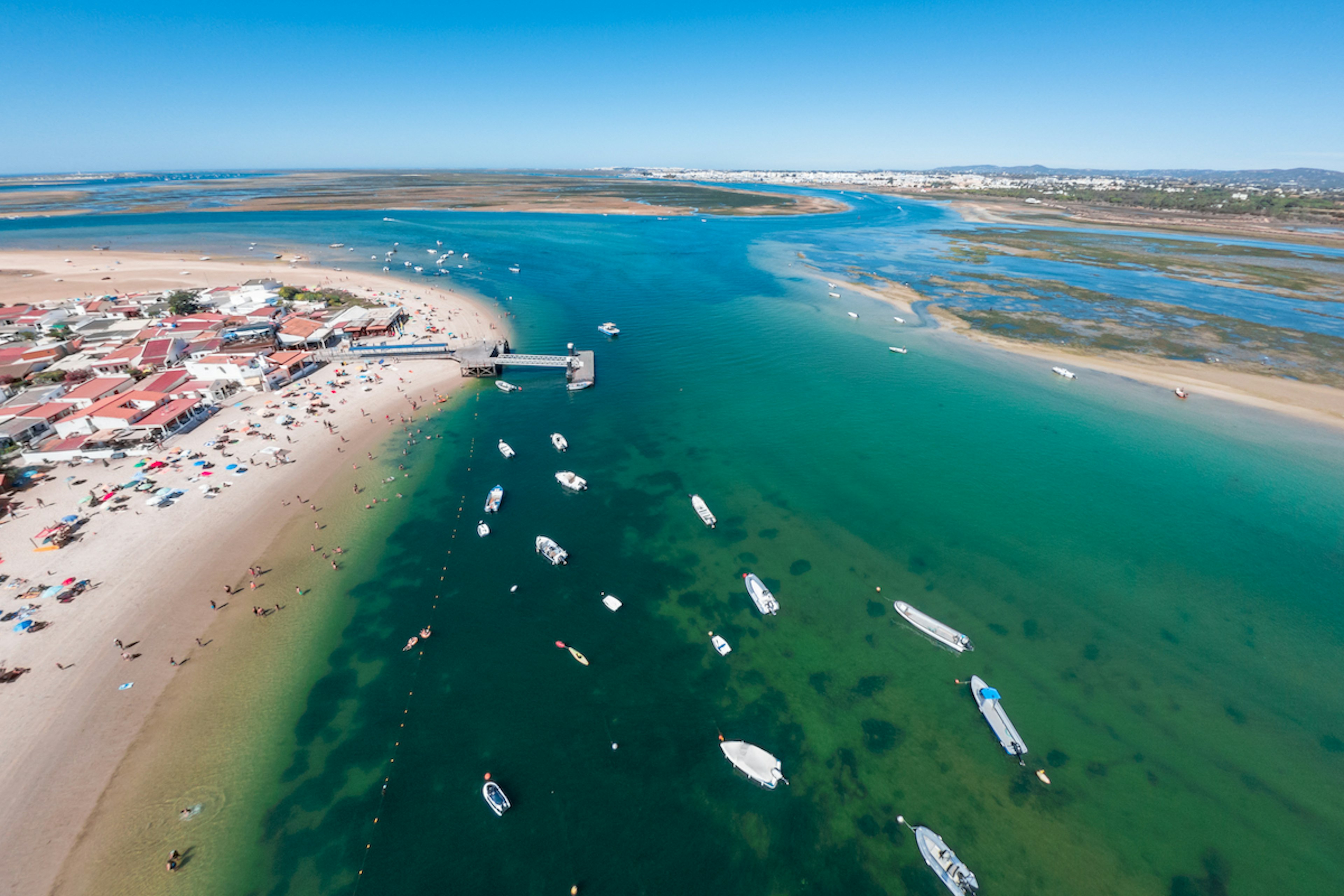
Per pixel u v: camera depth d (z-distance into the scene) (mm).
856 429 90125
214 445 77625
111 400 80562
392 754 42469
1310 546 65062
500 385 101938
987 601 57812
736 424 91688
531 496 72125
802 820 39406
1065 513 70375
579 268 195875
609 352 121812
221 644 50281
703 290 170375
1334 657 51906
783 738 44531
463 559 61219
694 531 66625
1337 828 39531
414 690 47250
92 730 42625
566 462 79875
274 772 41000
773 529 67312
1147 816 40031
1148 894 36094
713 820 39188
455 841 37500
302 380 99750
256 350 105688
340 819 38469
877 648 52344
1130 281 175875
